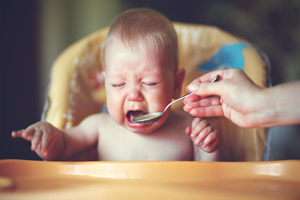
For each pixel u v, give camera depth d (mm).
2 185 553
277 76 3600
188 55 1386
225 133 1219
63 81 1269
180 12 3729
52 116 1207
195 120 950
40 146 818
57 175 669
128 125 960
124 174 650
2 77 3055
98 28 3480
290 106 608
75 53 1351
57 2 3328
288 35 3574
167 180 635
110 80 942
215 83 671
